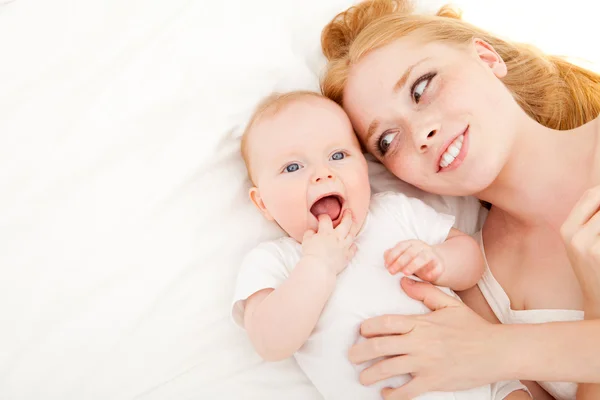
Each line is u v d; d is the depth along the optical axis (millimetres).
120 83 1160
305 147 1067
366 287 1037
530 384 1098
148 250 1119
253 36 1221
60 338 1071
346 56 1192
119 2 1193
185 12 1208
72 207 1107
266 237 1179
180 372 1094
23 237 1085
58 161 1117
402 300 1033
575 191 1057
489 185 1117
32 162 1110
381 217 1127
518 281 1111
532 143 1077
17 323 1064
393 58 1096
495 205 1177
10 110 1123
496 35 1242
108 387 1077
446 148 1036
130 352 1088
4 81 1130
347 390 1013
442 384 939
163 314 1106
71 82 1148
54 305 1076
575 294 1025
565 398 1040
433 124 1032
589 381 870
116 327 1088
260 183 1105
